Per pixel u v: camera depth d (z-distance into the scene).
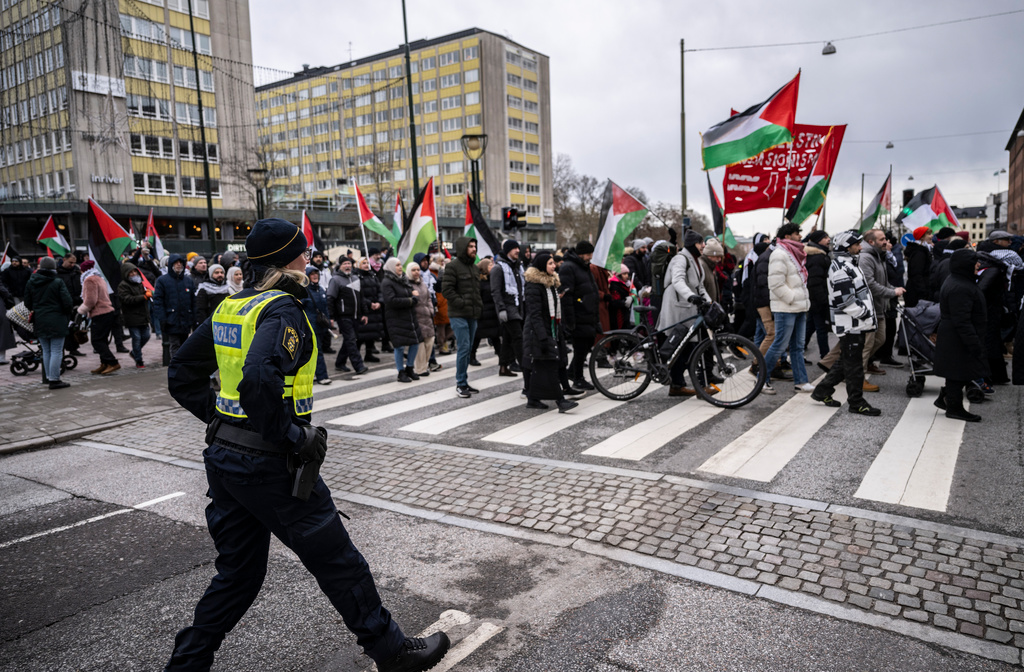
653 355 7.56
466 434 6.44
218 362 2.47
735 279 12.36
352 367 11.04
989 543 3.64
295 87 83.81
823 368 8.27
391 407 7.82
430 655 2.64
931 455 5.14
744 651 2.81
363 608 2.51
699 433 6.07
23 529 4.53
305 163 84.19
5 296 11.47
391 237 14.66
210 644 2.47
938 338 6.20
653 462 5.29
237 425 2.40
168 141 43.97
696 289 7.48
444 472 5.31
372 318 10.96
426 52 76.44
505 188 76.50
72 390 9.38
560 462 5.40
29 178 39.91
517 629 3.05
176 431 7.14
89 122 38.03
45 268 9.34
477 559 3.79
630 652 2.83
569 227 84.38
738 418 6.56
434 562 3.78
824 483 4.64
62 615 3.34
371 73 79.31
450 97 75.44
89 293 10.41
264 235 2.48
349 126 81.12
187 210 43.75
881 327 7.82
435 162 77.06
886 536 3.77
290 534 2.41
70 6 36.31
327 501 2.49
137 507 4.88
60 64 36.44
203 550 4.08
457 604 3.30
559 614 3.16
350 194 61.84
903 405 6.82
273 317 2.32
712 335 7.17
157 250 18.66
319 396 8.66
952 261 6.05
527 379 7.77
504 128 76.12
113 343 15.38
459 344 8.15
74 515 4.77
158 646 3.05
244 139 49.00
